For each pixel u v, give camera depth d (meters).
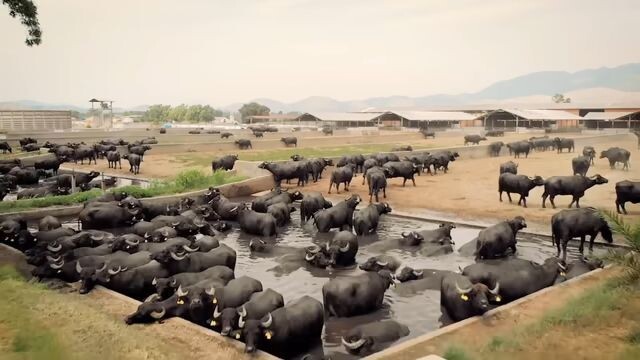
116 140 59.91
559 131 75.44
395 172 34.25
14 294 12.92
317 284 15.76
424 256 18.48
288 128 97.62
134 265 15.86
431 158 40.88
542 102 108.75
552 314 11.16
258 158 50.88
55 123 80.50
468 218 25.05
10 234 19.94
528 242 20.28
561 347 9.73
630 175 36.50
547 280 14.41
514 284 13.71
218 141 65.44
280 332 11.21
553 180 25.80
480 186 34.31
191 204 27.62
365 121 108.25
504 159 51.44
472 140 67.62
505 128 87.00
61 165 47.66
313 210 24.89
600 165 42.38
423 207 27.89
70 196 28.81
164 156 52.94
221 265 15.88
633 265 12.34
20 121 77.06
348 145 67.25
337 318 13.08
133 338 10.89
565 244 17.81
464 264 17.52
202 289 13.12
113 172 43.06
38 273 15.85
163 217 22.73
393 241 19.91
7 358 9.29
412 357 9.55
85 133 64.44
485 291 12.50
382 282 13.92
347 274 16.67
